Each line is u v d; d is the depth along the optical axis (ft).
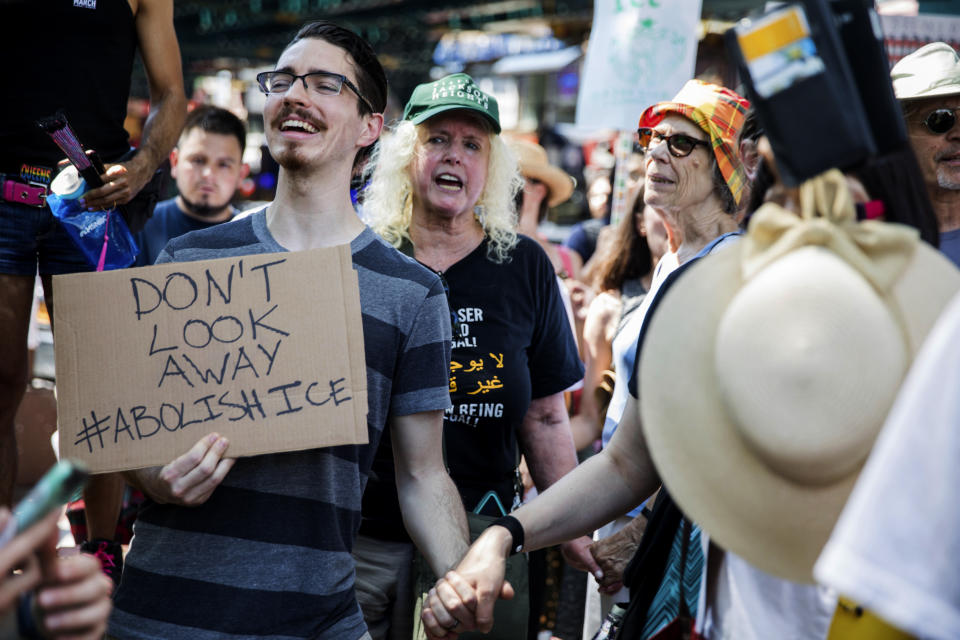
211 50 52.85
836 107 5.27
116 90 10.50
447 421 10.05
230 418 6.94
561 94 50.26
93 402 6.97
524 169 17.70
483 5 46.16
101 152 10.40
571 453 11.15
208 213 16.47
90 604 4.56
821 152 5.28
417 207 10.73
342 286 7.13
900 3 23.18
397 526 9.37
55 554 4.40
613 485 7.63
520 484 10.84
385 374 7.55
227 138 16.37
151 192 11.06
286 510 7.10
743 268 5.52
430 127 10.55
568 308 12.31
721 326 5.43
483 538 7.49
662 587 7.17
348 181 7.82
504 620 9.00
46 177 9.97
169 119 11.16
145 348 7.05
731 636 6.13
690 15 17.28
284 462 7.13
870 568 3.91
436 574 7.65
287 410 6.97
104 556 11.00
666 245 13.24
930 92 9.17
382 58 55.26
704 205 10.32
